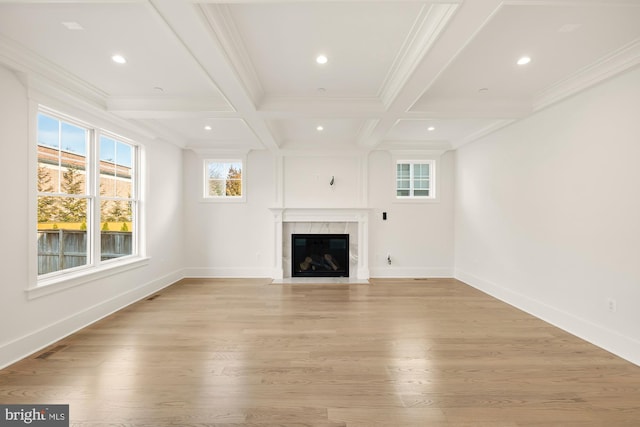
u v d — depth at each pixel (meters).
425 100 3.30
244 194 5.49
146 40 2.19
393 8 1.86
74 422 1.70
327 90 3.11
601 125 2.68
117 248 3.90
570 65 2.55
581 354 2.55
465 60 2.46
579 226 2.92
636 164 2.39
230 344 2.71
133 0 1.60
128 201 4.12
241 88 2.69
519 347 2.68
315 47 2.32
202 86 2.98
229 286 4.86
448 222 5.56
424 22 1.97
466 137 4.92
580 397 1.96
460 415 1.79
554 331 3.05
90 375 2.18
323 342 2.76
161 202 4.71
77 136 3.21
